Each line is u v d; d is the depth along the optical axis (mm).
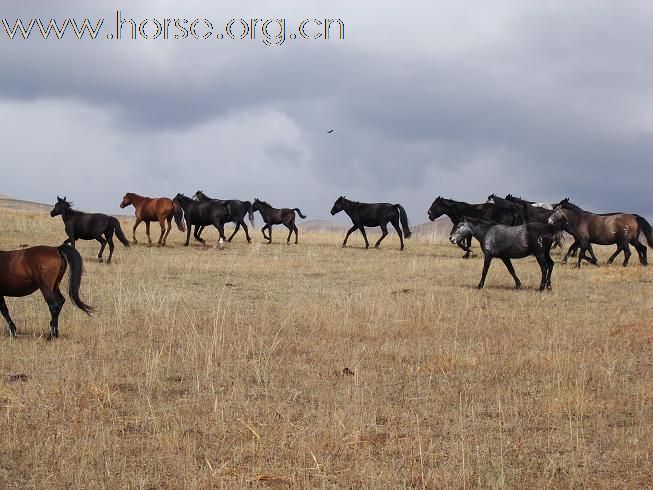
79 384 11570
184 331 15719
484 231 22766
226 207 33406
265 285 22938
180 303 19453
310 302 19766
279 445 9000
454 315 17969
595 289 22906
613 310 19000
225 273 25078
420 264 28406
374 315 17531
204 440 9141
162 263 26797
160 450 8773
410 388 11586
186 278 23797
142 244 33469
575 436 9289
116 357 13406
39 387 11188
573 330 16078
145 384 11625
